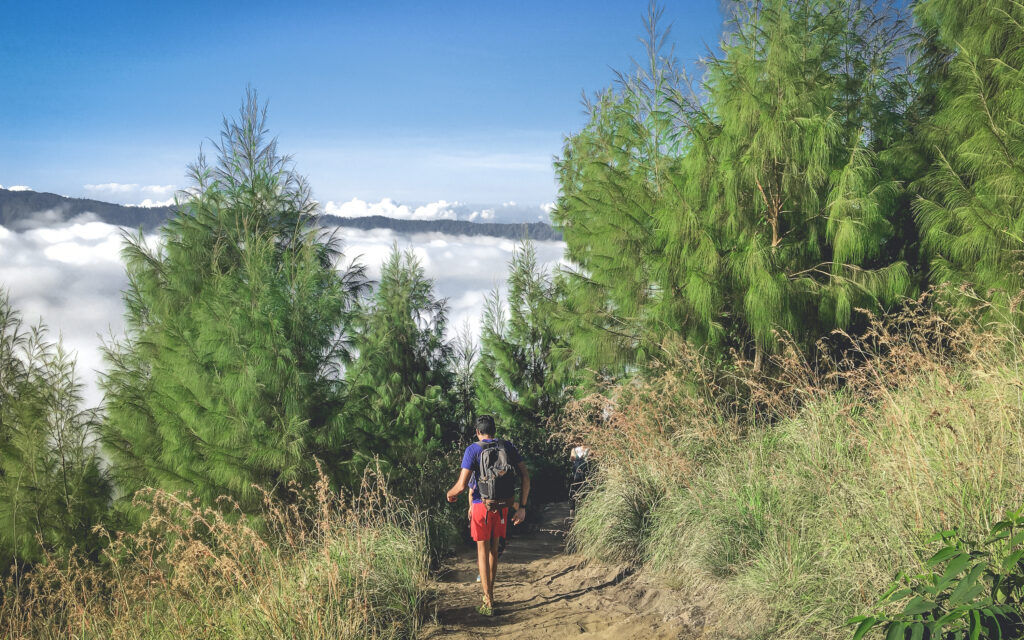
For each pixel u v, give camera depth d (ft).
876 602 10.68
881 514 12.46
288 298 27.91
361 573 15.96
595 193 32.96
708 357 27.89
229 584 14.74
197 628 13.97
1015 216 22.38
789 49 26.50
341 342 29.17
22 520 29.81
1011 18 23.06
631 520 20.49
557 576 19.94
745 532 16.12
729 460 19.86
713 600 14.83
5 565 29.71
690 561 16.48
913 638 8.07
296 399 25.95
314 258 29.25
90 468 32.89
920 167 28.14
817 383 20.07
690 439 22.18
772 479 17.19
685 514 18.17
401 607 15.96
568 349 35.47
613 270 31.53
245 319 26.37
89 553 29.12
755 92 27.20
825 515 14.42
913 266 27.35
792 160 26.14
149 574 14.69
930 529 11.23
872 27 29.43
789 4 28.71
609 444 23.79
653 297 31.09
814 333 26.86
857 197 24.98
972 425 12.31
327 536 16.97
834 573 12.55
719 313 28.66
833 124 25.53
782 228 28.40
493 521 16.96
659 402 24.45
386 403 45.50
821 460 16.62
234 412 26.35
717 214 28.53
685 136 30.58
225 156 32.24
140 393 31.48
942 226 24.56
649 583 17.46
